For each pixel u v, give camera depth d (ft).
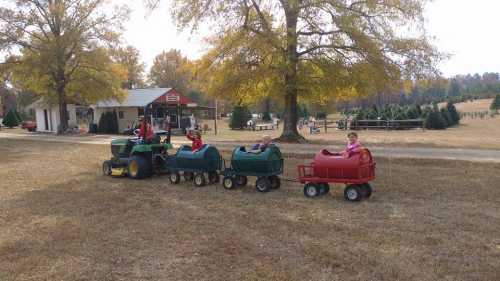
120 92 121.39
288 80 70.95
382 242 22.91
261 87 78.54
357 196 32.04
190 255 21.95
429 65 67.92
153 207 32.27
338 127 128.98
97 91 117.29
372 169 33.27
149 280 19.21
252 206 31.76
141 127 47.21
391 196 33.71
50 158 64.59
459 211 28.71
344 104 291.79
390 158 50.93
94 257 22.13
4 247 24.02
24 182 44.21
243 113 146.61
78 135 116.78
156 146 45.11
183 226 27.04
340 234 24.48
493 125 142.92
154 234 25.55
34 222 28.86
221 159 40.47
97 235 25.68
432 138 80.48
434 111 125.18
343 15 65.21
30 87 124.06
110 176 46.65
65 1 112.57
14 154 71.82
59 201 34.96
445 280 18.30
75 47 113.19
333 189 36.68
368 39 66.18
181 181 42.55
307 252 21.80
